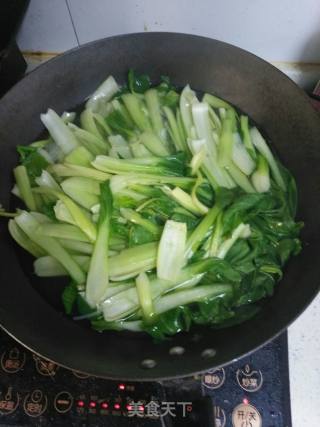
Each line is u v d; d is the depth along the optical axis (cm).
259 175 36
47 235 33
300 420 28
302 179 34
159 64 39
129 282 32
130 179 34
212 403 27
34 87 36
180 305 31
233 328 29
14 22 33
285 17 38
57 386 29
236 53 36
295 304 27
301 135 34
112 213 33
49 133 38
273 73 35
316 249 29
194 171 35
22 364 29
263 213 34
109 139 38
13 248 33
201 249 32
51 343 26
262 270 31
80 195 34
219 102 40
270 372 29
